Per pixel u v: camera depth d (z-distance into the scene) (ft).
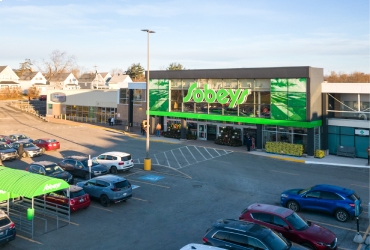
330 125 112.27
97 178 67.10
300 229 45.19
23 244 48.03
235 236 39.91
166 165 98.22
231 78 122.72
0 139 123.03
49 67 414.62
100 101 192.13
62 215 58.85
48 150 117.08
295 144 109.91
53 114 217.56
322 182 81.66
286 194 62.95
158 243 48.44
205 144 129.90
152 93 146.41
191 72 132.16
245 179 84.07
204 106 131.95
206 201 67.46
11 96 310.24
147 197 70.08
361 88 104.01
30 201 61.00
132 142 135.23
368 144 105.50
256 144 124.06
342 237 51.03
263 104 117.08
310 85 105.70
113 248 46.91
